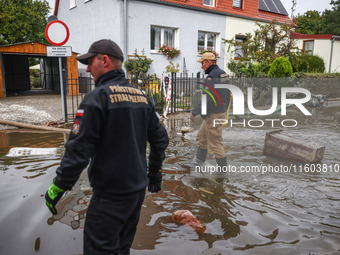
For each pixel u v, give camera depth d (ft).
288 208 9.91
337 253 7.37
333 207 9.98
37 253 7.20
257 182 11.98
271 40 49.93
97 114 5.30
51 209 5.47
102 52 5.86
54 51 22.76
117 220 5.62
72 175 5.21
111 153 5.55
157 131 6.59
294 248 7.59
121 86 5.88
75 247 7.48
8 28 72.08
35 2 80.23
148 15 42.78
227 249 7.54
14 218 8.86
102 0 43.57
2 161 14.19
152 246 7.64
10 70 64.28
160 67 45.32
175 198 10.64
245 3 54.95
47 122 24.02
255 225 8.80
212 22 50.08
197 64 49.55
